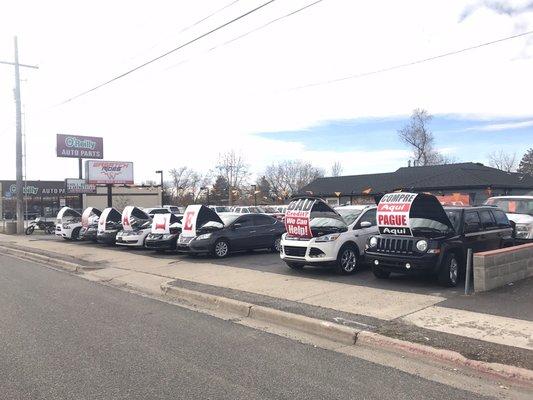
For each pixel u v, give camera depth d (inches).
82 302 385.1
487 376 211.6
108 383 204.4
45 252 784.9
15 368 223.6
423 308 313.9
